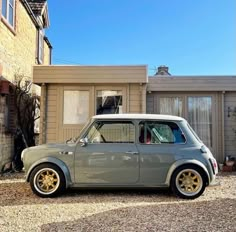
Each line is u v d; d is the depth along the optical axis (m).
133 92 10.66
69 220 5.12
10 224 4.92
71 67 10.42
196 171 6.86
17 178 9.12
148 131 7.02
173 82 11.83
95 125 7.01
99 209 5.81
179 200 6.61
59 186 6.79
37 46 15.40
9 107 11.41
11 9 11.48
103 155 6.82
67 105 10.64
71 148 6.87
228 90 11.73
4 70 10.52
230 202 6.29
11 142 11.25
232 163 11.02
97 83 10.54
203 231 4.57
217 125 11.91
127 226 4.82
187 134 7.07
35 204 6.18
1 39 10.16
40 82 10.40
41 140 10.51
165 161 6.84
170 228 4.71
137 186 6.85
